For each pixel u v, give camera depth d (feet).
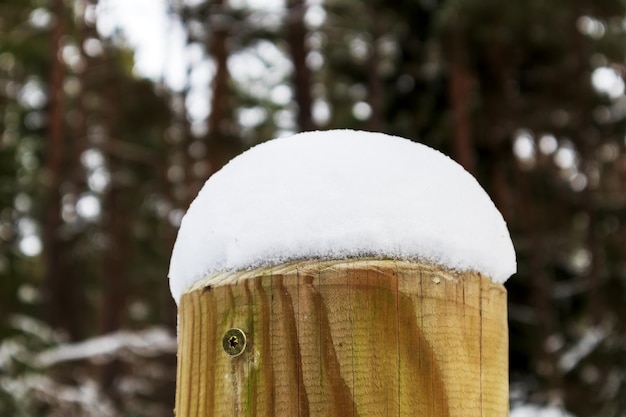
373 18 34.14
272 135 48.06
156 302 57.88
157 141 49.62
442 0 32.01
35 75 49.21
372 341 2.74
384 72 35.73
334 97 45.19
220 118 39.17
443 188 3.03
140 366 39.75
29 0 41.32
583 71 34.01
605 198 35.42
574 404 30.19
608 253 33.09
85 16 44.88
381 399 2.71
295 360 2.74
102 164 51.08
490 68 34.27
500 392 3.06
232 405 2.79
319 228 2.87
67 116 50.85
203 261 3.05
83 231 49.96
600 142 37.29
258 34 39.37
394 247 2.86
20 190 42.14
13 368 25.75
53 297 42.27
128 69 47.50
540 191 36.42
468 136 32.01
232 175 3.12
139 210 53.88
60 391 27.99
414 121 35.24
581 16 34.19
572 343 32.76
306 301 2.77
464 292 2.93
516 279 32.83
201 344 2.92
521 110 35.91
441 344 2.82
